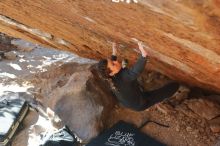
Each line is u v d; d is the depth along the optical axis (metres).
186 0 2.13
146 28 3.01
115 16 3.07
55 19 4.27
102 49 4.94
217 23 2.25
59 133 5.82
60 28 4.69
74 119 5.88
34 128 6.28
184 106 5.39
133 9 2.69
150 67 5.30
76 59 7.33
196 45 2.86
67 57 7.74
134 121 5.54
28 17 4.75
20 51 8.80
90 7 3.15
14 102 6.73
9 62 8.41
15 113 6.45
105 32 3.88
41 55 8.30
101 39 4.32
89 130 5.63
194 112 5.28
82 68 6.67
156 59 4.17
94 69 6.19
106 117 5.74
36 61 8.11
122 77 3.93
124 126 5.47
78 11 3.47
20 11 4.61
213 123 5.09
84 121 5.75
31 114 6.63
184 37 2.78
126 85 3.97
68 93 6.09
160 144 5.11
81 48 5.52
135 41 3.65
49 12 4.04
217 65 3.19
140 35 3.33
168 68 4.49
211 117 5.14
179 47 3.15
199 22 2.34
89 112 5.77
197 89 5.43
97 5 3.00
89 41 4.84
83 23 3.91
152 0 2.36
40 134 6.12
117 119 5.71
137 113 5.62
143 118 5.51
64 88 6.18
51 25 4.68
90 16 3.47
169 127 5.27
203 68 3.55
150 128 5.36
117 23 3.27
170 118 5.35
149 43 3.49
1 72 8.04
